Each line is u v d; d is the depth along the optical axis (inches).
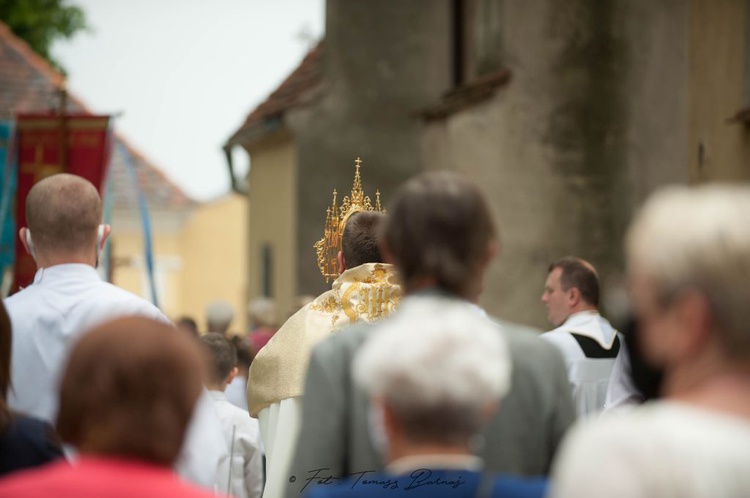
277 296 927.7
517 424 150.0
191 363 117.6
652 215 107.0
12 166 483.8
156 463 115.1
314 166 864.9
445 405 119.9
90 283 211.8
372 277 216.8
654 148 616.7
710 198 105.7
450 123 670.5
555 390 152.9
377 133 863.1
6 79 1133.7
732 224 103.2
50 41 1708.9
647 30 624.7
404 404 120.3
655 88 615.5
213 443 201.2
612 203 649.6
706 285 102.9
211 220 1701.5
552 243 654.5
